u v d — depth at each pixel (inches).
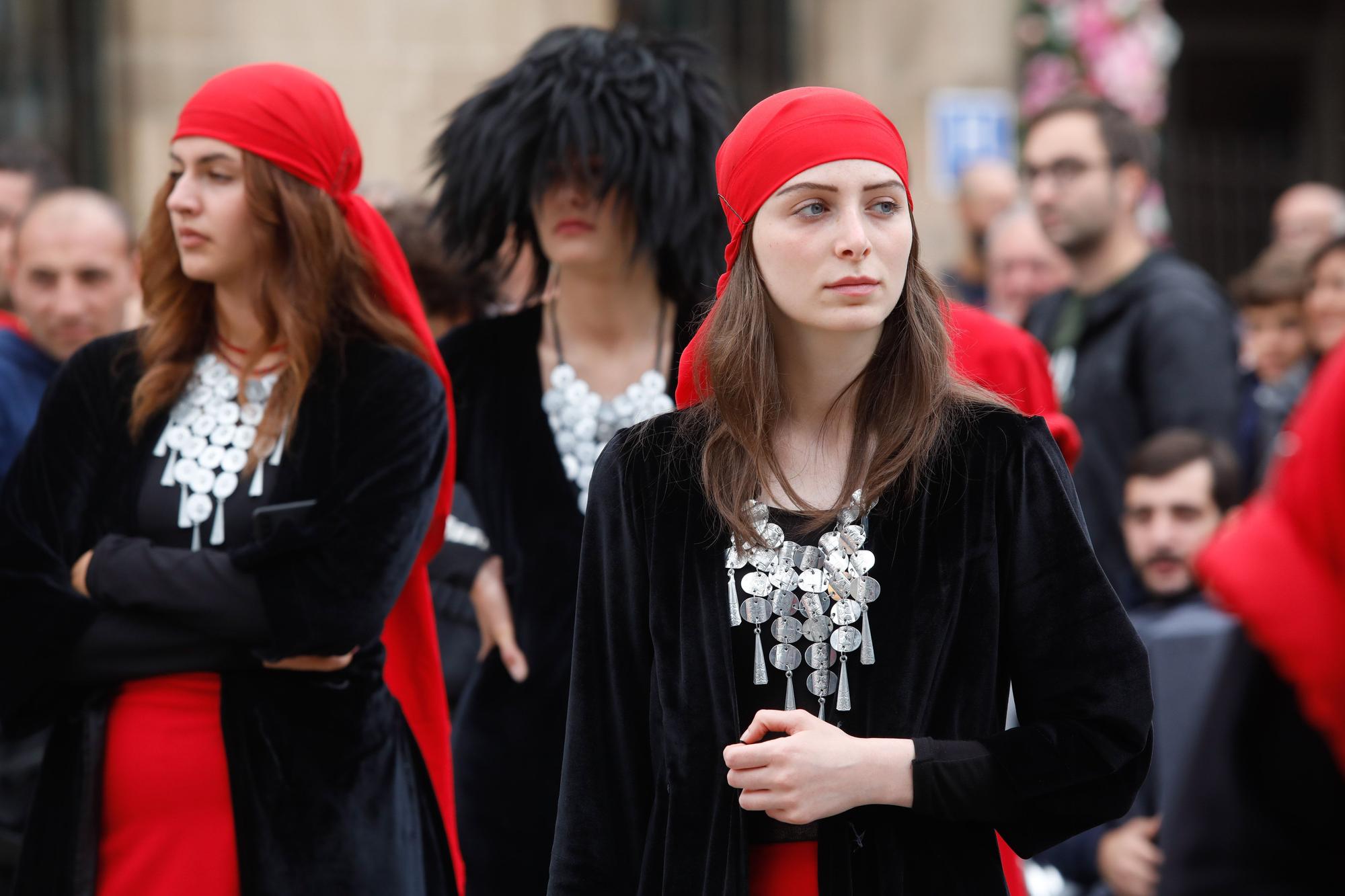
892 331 300.2
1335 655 302.4
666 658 291.6
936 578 286.5
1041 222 634.2
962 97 1170.0
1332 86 1517.0
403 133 1034.1
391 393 383.6
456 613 497.0
